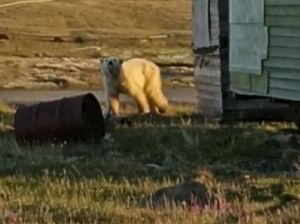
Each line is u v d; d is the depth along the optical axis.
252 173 28.73
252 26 36.66
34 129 35.34
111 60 44.28
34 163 30.42
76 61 94.00
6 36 120.38
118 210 21.81
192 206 21.27
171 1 172.25
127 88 45.16
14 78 78.81
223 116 42.94
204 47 45.12
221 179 27.12
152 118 42.94
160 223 19.88
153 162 31.64
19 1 157.38
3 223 20.17
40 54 103.56
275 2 35.12
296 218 19.94
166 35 132.00
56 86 73.44
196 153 33.09
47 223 20.44
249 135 35.97
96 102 35.75
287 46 34.78
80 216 21.25
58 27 142.25
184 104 54.75
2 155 32.47
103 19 152.00
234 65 38.25
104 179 27.05
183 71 84.62
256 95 37.50
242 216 20.50
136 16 156.88
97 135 35.59
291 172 28.83
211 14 44.28
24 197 24.22
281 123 42.38
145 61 46.84
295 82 34.53
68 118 34.94
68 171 28.86
